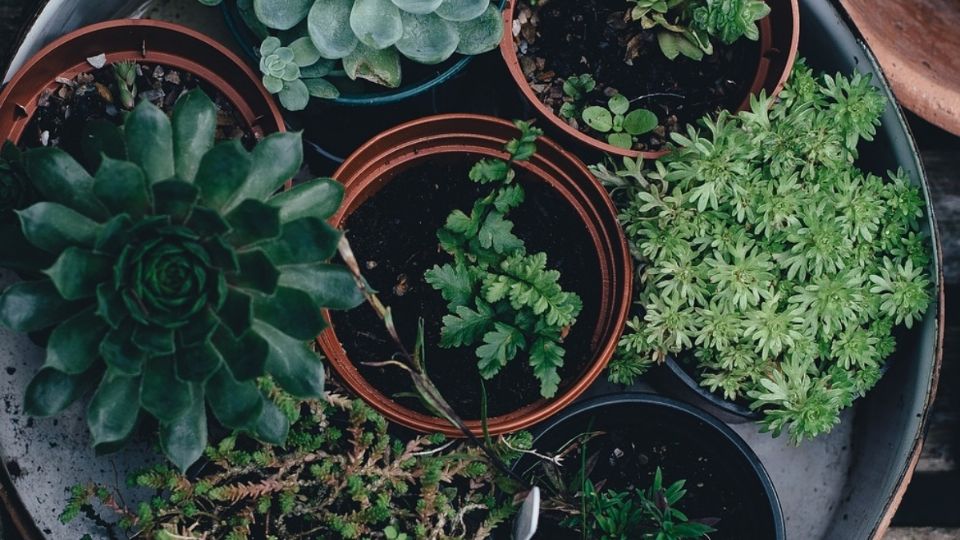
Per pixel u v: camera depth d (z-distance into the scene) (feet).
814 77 5.39
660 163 4.80
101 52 4.86
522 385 4.94
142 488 4.88
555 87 5.32
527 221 5.05
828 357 4.94
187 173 3.99
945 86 5.46
